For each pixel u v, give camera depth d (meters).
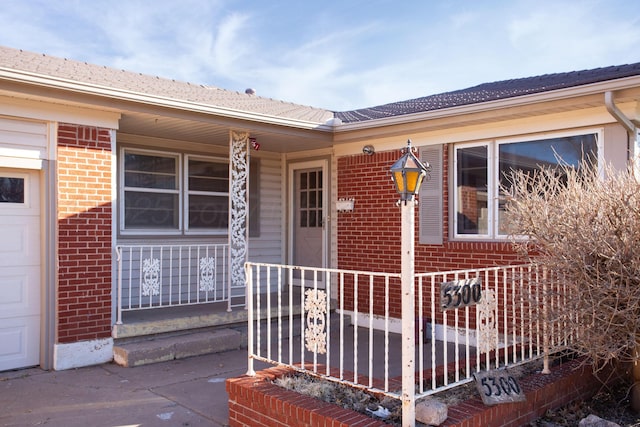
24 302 6.15
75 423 4.55
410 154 3.50
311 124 8.08
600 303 4.00
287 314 8.23
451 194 7.48
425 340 7.43
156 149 8.58
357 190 8.73
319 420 3.64
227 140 8.79
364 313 8.62
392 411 3.83
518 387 4.09
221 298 9.23
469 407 3.82
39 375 5.91
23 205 6.16
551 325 4.57
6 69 5.33
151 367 6.28
